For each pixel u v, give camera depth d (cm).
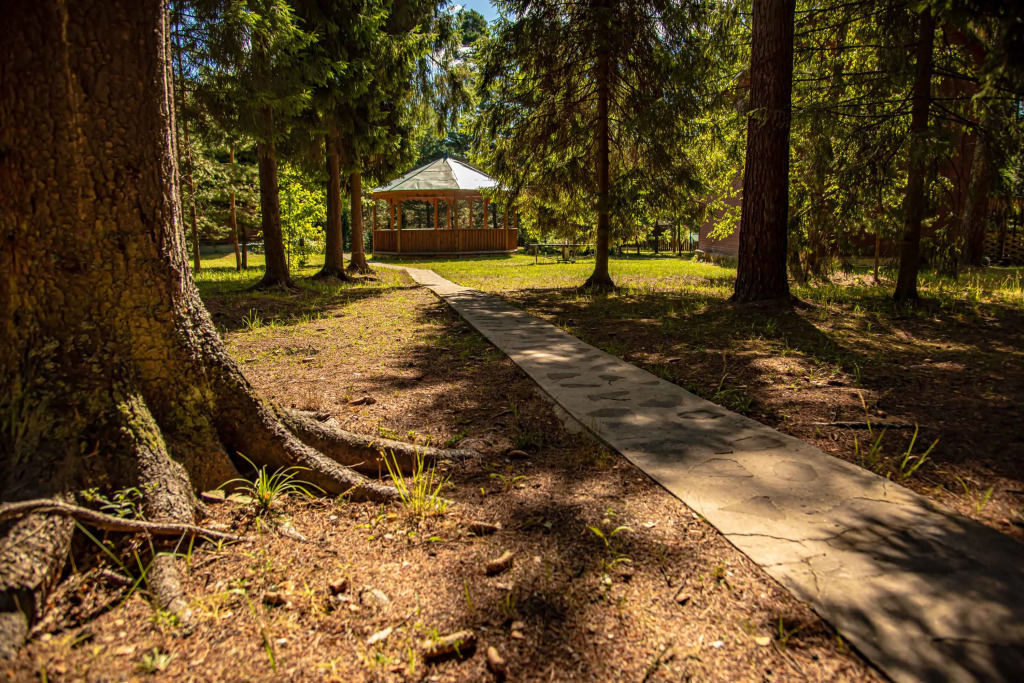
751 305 921
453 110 1634
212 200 2047
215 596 223
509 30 1187
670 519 278
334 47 1234
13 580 197
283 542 263
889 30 945
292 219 1905
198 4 855
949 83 983
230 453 316
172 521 252
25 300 266
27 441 249
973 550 242
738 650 191
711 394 493
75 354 266
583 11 1155
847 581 222
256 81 936
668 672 183
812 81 1115
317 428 349
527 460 363
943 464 336
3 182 262
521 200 1370
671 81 1164
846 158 984
